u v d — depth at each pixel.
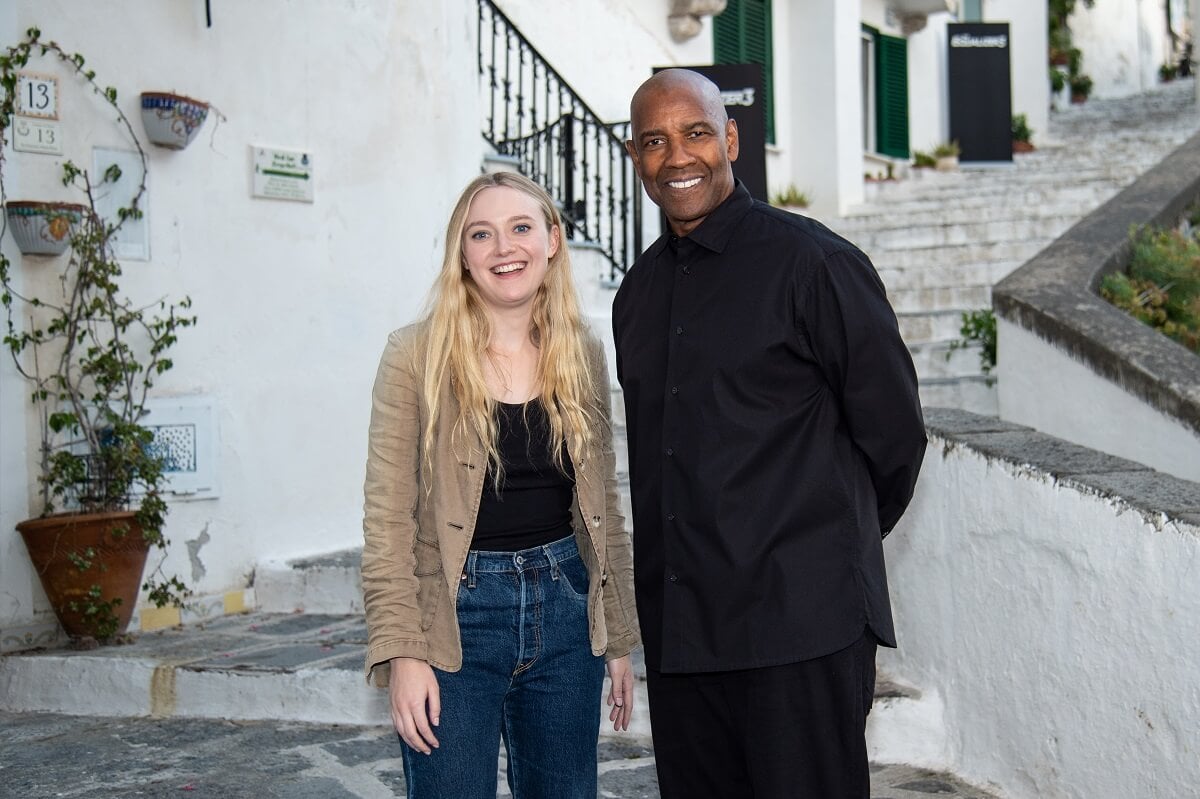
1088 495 2.90
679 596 2.29
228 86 5.48
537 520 2.29
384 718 4.25
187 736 4.17
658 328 2.43
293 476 5.73
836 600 2.23
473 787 2.21
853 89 12.02
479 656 2.23
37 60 4.96
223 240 5.48
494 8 7.87
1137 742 2.76
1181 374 4.30
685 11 10.21
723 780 2.42
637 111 2.39
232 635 5.01
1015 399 5.13
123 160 5.18
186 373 5.37
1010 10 15.09
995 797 3.32
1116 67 21.42
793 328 2.25
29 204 4.80
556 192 8.35
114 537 4.77
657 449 2.37
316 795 3.53
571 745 2.32
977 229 9.45
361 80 5.93
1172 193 6.63
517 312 2.36
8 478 4.88
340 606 5.40
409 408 2.28
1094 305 4.93
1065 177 11.09
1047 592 3.09
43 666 4.62
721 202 2.38
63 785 3.66
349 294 5.91
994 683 3.35
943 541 3.61
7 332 4.87
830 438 2.29
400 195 6.09
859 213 11.54
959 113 13.80
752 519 2.22
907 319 7.51
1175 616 2.62
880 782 3.48
